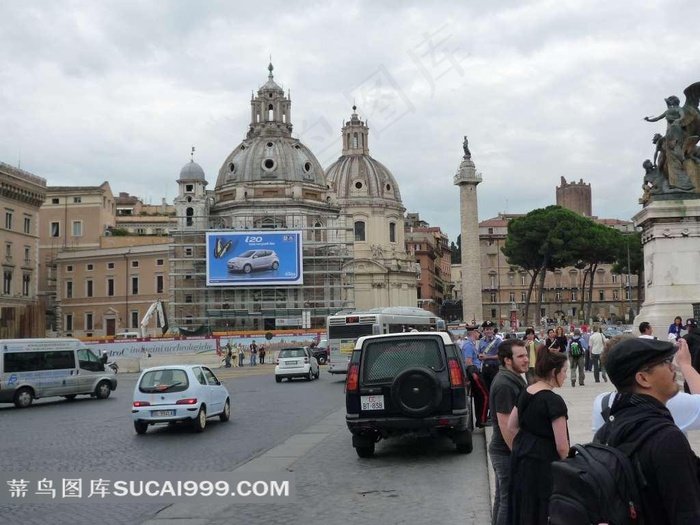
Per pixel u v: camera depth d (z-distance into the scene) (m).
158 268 101.25
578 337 26.67
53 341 32.41
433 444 16.78
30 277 91.38
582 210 170.62
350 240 107.56
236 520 10.24
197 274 90.25
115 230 122.88
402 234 128.88
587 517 3.58
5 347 30.64
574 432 14.38
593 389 24.98
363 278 119.75
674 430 3.82
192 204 99.12
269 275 86.75
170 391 20.30
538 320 98.88
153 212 164.88
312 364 45.06
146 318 84.69
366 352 14.74
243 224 100.31
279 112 113.75
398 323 44.19
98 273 105.06
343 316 41.78
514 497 6.43
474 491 11.52
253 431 20.30
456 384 14.38
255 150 107.31
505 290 147.12
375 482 12.60
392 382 14.27
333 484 12.53
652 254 26.28
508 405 7.58
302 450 16.48
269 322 92.06
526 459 6.37
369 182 126.50
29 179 90.00
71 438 19.64
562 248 97.44
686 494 3.69
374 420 14.37
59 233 115.38
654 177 26.92
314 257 94.69
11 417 26.33
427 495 11.38
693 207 25.64
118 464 15.03
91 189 116.12
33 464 15.18
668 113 26.48
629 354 4.25
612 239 101.94
